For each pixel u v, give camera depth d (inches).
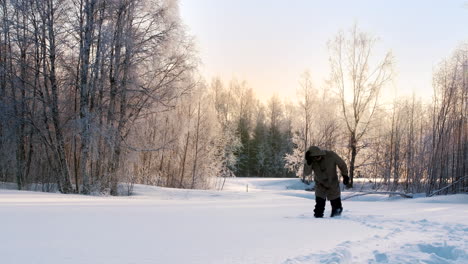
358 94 1505.9
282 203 525.3
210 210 322.0
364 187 1418.6
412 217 288.4
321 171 300.5
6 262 93.7
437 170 1059.3
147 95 819.4
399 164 1320.1
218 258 108.4
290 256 114.0
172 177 1316.4
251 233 169.8
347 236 170.6
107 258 102.7
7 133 807.1
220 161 1614.2
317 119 1771.7
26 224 174.6
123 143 831.1
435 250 149.0
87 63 774.5
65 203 359.3
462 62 1047.0
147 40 817.5
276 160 3002.0
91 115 756.6
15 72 801.6
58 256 103.0
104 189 799.1
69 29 770.8
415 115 1349.7
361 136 1507.1
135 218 223.1
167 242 135.3
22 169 890.1
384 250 138.3
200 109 1392.7
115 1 770.8
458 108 1055.6
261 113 3097.9
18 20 772.0
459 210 409.4
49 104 782.5
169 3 839.7
